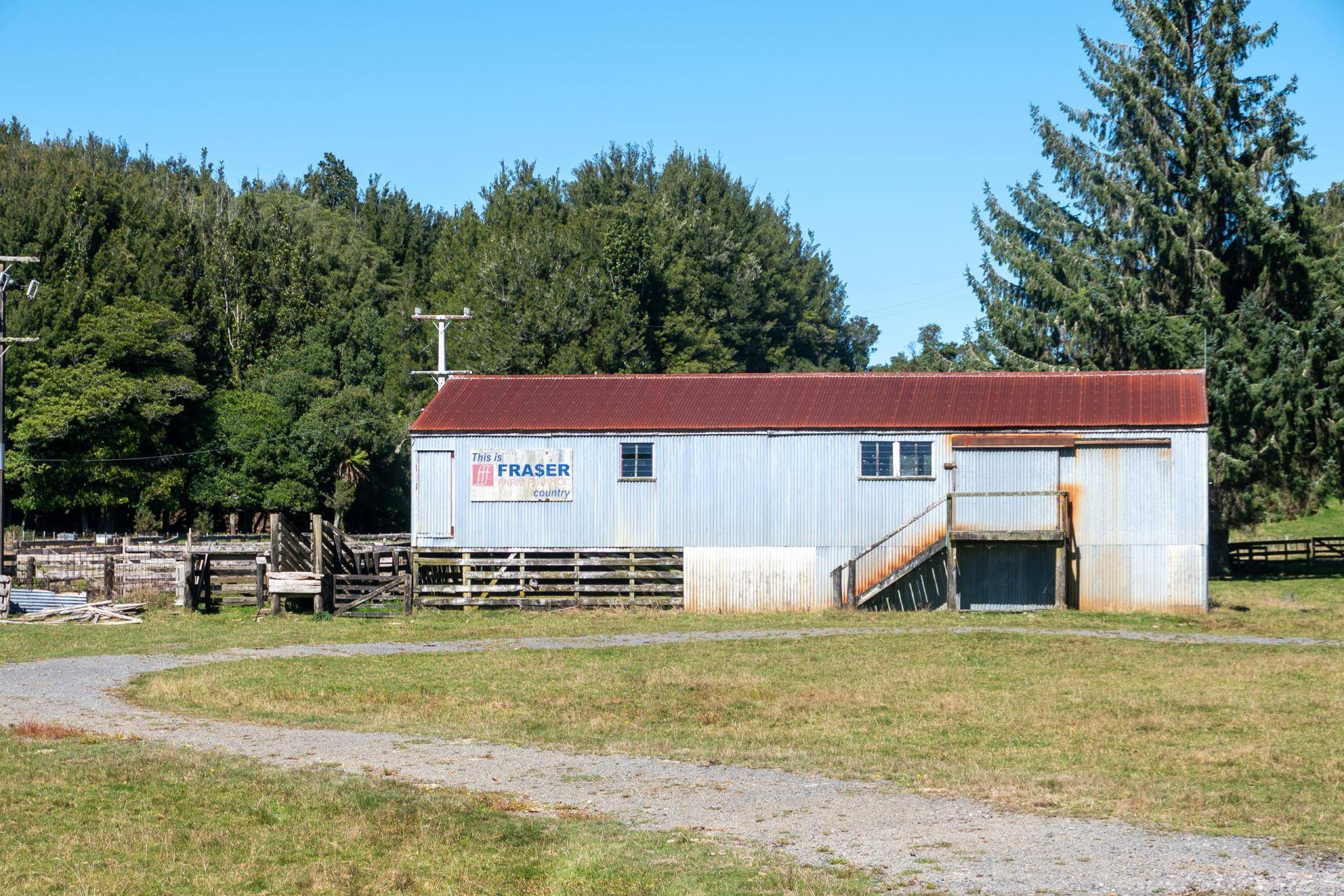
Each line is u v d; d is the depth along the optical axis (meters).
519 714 23.62
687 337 90.81
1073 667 29.58
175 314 84.56
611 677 28.05
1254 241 58.12
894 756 19.72
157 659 30.89
